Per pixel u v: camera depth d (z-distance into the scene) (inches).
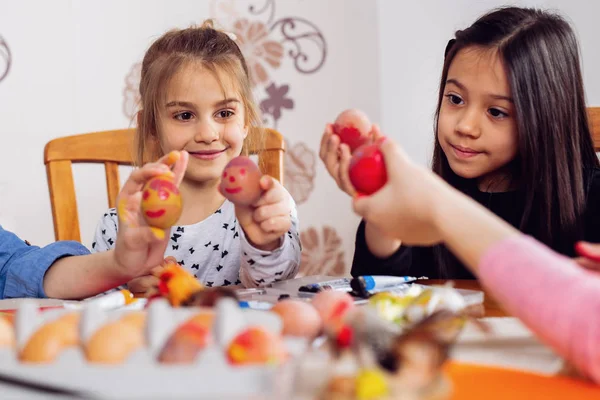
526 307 17.0
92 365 15.3
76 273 34.0
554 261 17.3
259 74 86.7
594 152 48.4
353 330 14.8
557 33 44.3
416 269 49.2
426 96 87.1
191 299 22.8
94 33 81.1
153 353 15.7
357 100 88.4
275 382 13.7
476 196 48.9
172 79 48.7
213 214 54.9
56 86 80.2
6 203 78.9
